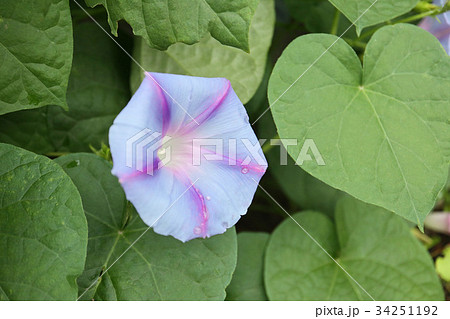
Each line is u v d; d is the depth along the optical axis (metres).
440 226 0.43
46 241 0.27
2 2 0.29
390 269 0.38
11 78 0.29
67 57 0.29
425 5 0.36
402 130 0.31
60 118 0.36
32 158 0.28
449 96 0.31
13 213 0.28
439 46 0.32
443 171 0.31
